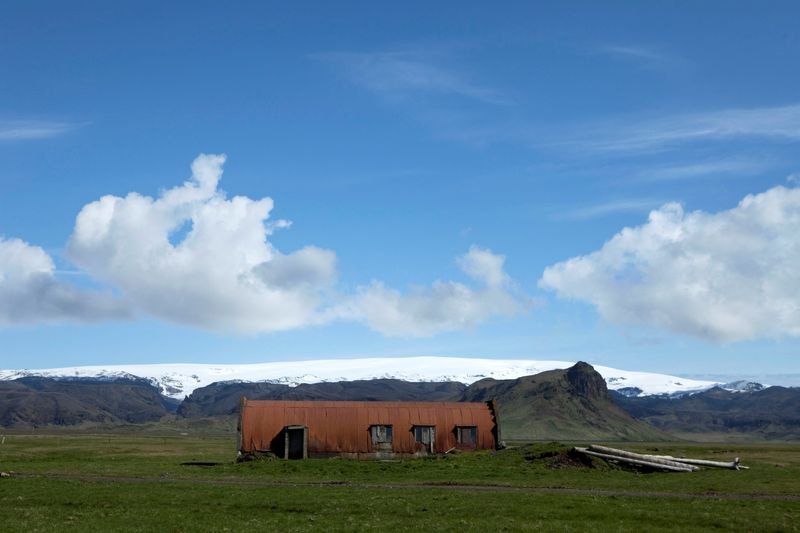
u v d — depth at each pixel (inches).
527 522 2046.0
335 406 4379.9
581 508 2235.5
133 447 6983.3
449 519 2103.8
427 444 4293.8
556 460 3481.8
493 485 2901.1
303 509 2284.7
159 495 2566.4
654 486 2829.7
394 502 2368.4
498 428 4404.5
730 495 2588.6
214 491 2682.1
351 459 4183.1
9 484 2915.8
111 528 2034.9
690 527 1989.4
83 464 3949.3
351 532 1951.3
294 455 4170.8
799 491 2687.0
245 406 4308.6
